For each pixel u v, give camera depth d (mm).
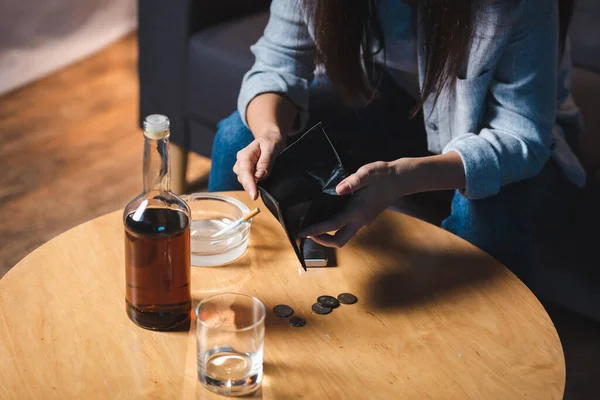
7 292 1050
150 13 2045
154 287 973
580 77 1938
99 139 2529
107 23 3201
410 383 932
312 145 1138
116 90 2865
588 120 1806
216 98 2012
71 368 930
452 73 1280
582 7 2061
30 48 2934
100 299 1051
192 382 919
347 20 1330
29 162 2361
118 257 1141
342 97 1531
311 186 1105
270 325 1019
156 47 2078
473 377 945
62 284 1074
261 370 917
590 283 1669
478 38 1318
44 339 973
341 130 1595
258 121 1395
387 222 1262
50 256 1131
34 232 2049
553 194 1505
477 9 1245
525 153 1358
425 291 1102
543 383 939
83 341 974
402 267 1151
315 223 1093
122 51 3164
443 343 1000
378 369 952
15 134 2508
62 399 885
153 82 2139
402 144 1601
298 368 948
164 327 996
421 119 1618
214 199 1230
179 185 2232
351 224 1130
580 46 2014
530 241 1448
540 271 1726
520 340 1011
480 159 1316
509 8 1298
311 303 1066
